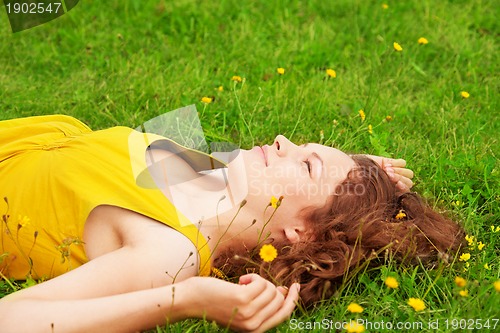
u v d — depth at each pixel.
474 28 4.99
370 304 2.47
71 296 2.12
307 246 2.54
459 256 2.72
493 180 3.21
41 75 4.11
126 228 2.35
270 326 2.20
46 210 2.45
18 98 3.80
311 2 5.09
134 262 2.24
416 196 2.79
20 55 4.28
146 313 2.10
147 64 4.19
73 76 4.09
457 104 3.95
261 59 4.34
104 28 4.63
